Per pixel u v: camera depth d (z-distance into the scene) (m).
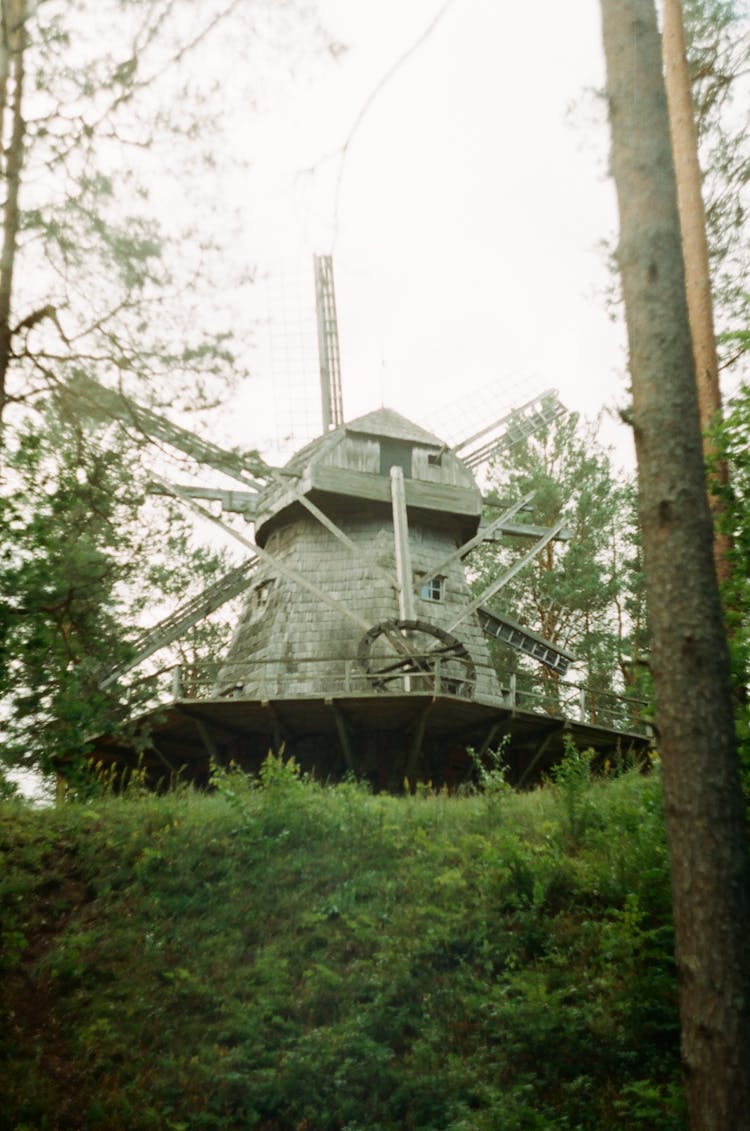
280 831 13.09
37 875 11.83
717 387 12.85
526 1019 9.24
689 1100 6.00
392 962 10.38
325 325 30.98
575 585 34.03
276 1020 9.61
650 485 7.01
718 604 6.77
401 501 23.91
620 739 21.89
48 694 10.15
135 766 22.80
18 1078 8.61
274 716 19.66
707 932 6.10
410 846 12.80
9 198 9.48
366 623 21.30
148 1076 8.85
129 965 10.36
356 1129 8.38
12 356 9.68
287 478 25.30
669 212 7.46
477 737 21.42
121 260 9.44
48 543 10.11
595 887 11.28
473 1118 8.23
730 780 6.38
